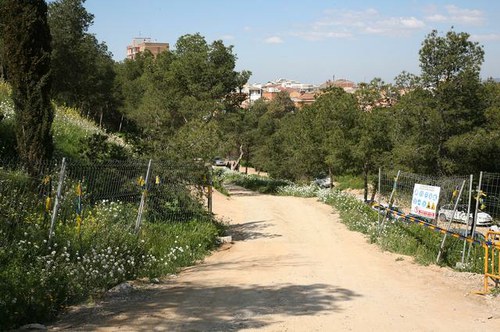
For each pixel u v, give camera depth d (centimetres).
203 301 762
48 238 838
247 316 684
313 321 668
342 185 4600
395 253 1318
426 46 2697
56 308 679
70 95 4547
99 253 873
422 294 872
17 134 1115
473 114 2712
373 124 2628
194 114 3147
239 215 2155
